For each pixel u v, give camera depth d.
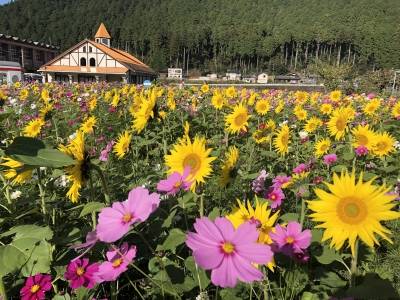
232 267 1.20
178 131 6.65
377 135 4.29
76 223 2.70
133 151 5.05
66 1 184.12
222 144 5.43
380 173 4.31
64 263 2.13
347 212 1.42
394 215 1.38
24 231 2.04
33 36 152.25
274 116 9.36
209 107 10.46
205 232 1.28
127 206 1.68
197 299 1.90
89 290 2.05
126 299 2.25
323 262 2.05
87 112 9.23
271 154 4.76
